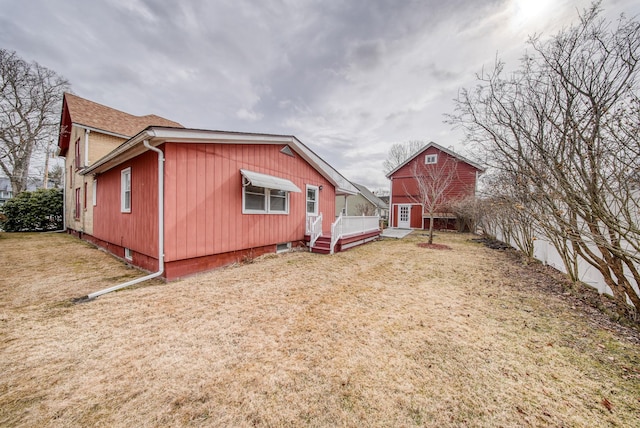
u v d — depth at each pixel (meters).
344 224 9.84
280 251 8.75
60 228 16.44
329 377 2.41
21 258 7.55
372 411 2.01
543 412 2.03
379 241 12.83
